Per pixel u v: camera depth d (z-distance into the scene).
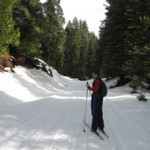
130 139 3.95
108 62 20.50
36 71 19.58
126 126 4.89
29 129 4.40
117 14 17.58
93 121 4.32
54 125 4.80
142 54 11.52
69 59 56.09
